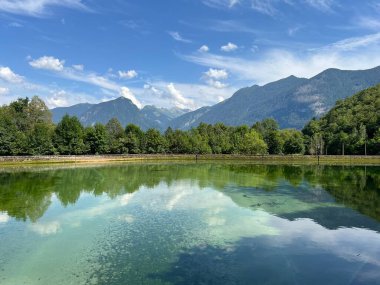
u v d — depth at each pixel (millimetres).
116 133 150375
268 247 27703
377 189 57500
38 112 139500
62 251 26391
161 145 148875
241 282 21484
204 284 21234
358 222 35719
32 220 35125
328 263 24547
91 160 116562
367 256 25969
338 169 97312
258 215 38156
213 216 37312
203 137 164375
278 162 126250
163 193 50969
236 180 67188
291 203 44969
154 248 27141
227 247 27578
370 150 150500
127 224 33875
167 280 21703
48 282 21391
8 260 24641
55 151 120250
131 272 22797
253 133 167125
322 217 37750
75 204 42812
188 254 25969
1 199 45531
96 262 24359
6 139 106438
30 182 61500
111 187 56312
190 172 82438
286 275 22500
